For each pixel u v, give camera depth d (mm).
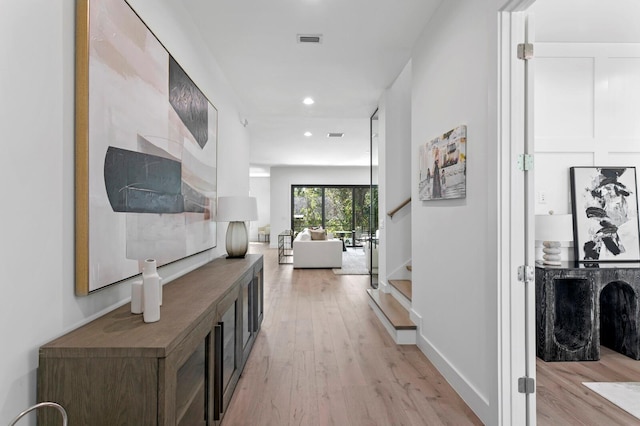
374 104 5051
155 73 1941
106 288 1507
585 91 3332
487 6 1974
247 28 2965
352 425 1969
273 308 4473
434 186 2721
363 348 3133
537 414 2104
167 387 1149
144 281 1397
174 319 1436
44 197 1181
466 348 2234
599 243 3254
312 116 5629
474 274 2137
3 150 1021
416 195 3232
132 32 1685
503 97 1876
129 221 1662
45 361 1125
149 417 1131
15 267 1064
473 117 2160
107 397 1129
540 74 3309
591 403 2234
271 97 4723
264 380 2506
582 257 3244
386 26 2975
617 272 2910
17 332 1070
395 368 2721
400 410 2127
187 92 2473
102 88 1438
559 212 3311
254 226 14594
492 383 1901
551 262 3027
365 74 3982
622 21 2934
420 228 3113
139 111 1755
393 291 4332
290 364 2781
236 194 4738
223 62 3609
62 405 1122
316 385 2438
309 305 4621
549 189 3312
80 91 1323
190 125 2529
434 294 2789
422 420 2025
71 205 1315
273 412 2094
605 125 3330
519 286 1879
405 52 3451
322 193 12148
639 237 3268
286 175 11992
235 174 4645
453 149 2379
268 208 14664
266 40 3174
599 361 2895
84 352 1129
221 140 3779
